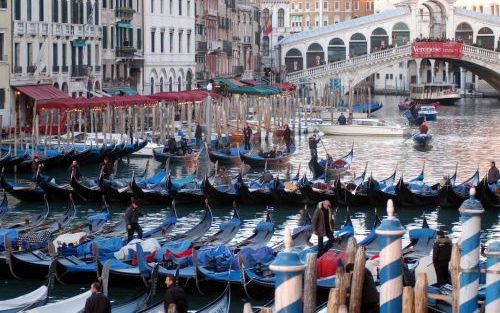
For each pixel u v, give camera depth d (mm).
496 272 16109
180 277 29594
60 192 47094
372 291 21094
